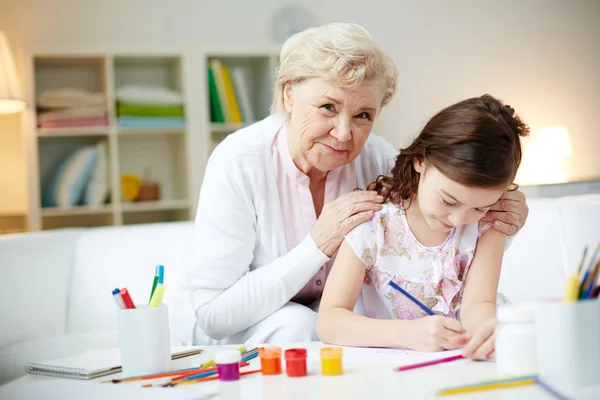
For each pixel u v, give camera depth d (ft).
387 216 4.55
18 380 3.48
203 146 13.03
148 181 13.66
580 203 6.66
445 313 4.53
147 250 6.68
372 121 4.55
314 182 5.20
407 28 15.16
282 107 4.84
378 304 4.74
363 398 2.66
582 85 15.74
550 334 2.66
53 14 13.43
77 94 12.46
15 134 13.20
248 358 3.62
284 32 14.51
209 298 5.00
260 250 5.16
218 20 14.25
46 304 6.45
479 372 2.99
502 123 3.67
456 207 3.75
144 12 13.91
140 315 3.33
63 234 6.84
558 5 15.66
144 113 12.68
